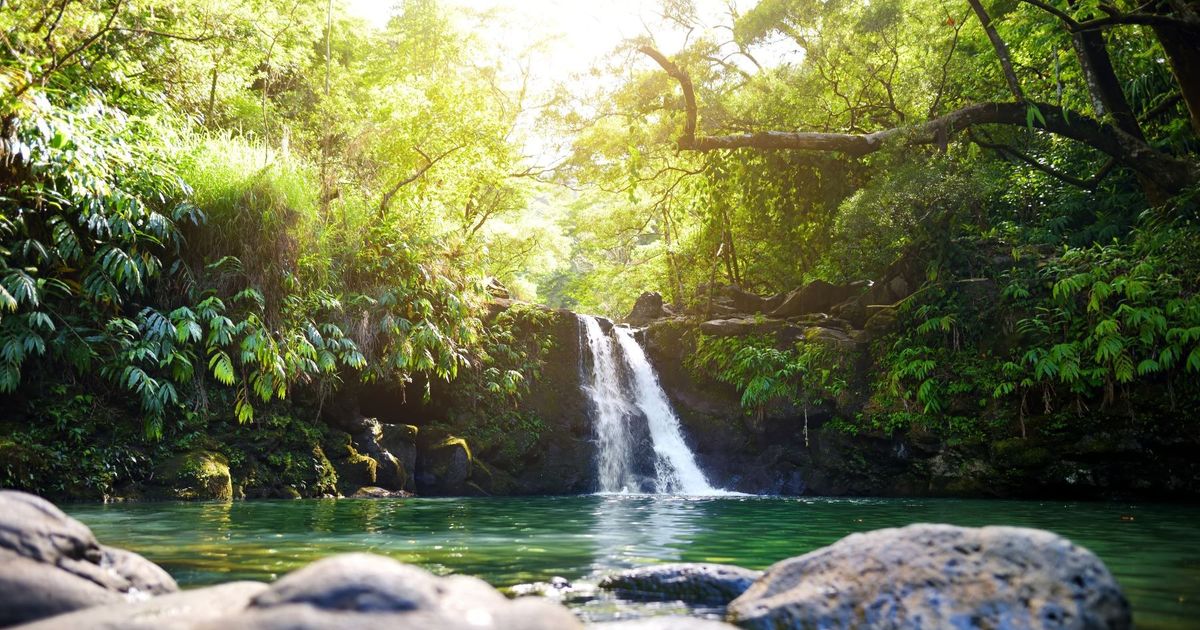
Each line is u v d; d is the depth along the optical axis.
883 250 14.88
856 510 9.14
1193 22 10.84
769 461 13.87
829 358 13.93
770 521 7.64
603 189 20.92
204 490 9.38
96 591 2.83
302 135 14.87
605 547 5.50
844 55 16.95
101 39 10.69
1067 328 12.34
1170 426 11.27
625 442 14.35
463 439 12.59
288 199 10.51
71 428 8.91
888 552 3.09
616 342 15.37
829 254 18.44
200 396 9.89
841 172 17.64
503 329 13.91
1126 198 15.10
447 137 17.08
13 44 9.14
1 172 8.43
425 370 12.53
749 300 17.27
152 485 9.18
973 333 13.27
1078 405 11.88
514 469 13.01
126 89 10.88
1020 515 8.47
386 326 11.11
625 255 28.06
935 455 12.80
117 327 9.18
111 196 8.77
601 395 14.44
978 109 13.74
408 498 10.78
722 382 15.01
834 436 13.56
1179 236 11.70
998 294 13.32
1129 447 11.41
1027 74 16.81
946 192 14.05
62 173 8.45
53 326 8.30
